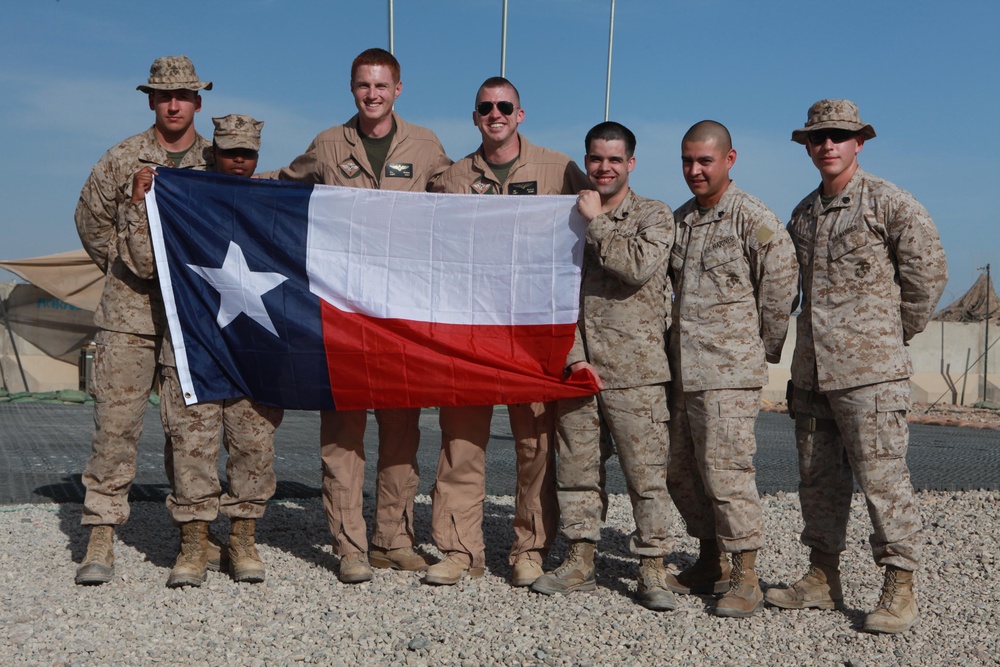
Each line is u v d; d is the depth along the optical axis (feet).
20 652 14.26
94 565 17.80
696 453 17.10
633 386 17.21
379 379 18.06
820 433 17.12
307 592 17.70
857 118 16.40
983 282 113.39
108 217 18.67
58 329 66.69
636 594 17.65
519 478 18.62
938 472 34.22
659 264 16.90
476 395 17.92
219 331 18.12
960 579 19.13
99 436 18.04
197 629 15.56
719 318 16.81
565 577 17.79
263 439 18.28
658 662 14.42
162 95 18.26
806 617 16.76
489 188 19.04
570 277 18.10
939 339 94.99
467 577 18.75
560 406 17.85
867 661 14.67
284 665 14.03
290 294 18.26
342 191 18.79
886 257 16.34
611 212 17.58
